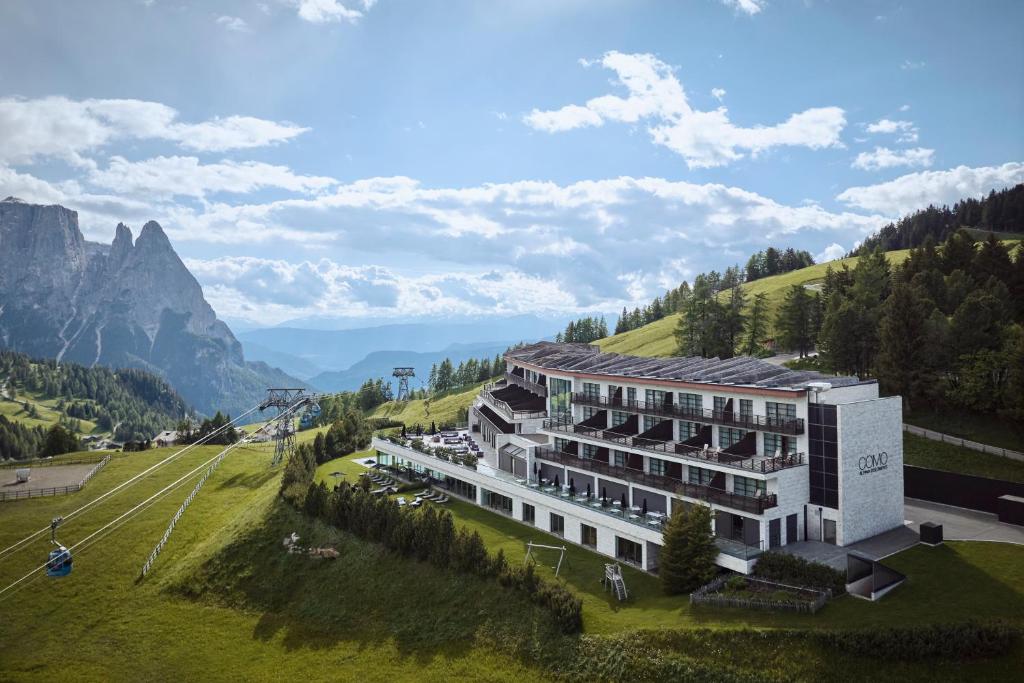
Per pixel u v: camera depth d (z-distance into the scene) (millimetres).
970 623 46625
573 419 90812
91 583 87625
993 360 88188
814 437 64812
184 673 67125
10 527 104875
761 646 48156
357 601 72250
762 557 58219
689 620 52938
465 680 56594
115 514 108812
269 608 76562
